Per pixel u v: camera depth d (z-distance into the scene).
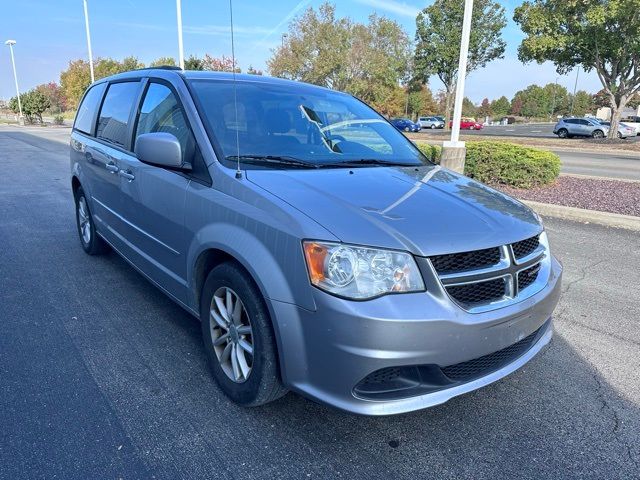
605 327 4.11
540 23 25.84
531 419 2.92
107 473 2.39
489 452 2.62
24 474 2.36
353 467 2.49
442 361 2.34
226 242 2.72
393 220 2.49
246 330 2.76
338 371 2.31
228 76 3.86
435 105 76.19
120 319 4.04
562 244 6.51
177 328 3.89
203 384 3.14
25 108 48.47
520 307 2.59
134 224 3.97
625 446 2.70
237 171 2.92
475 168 10.73
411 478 2.43
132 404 2.92
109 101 4.85
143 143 3.12
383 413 2.32
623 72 27.28
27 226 6.97
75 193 5.77
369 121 4.19
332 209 2.52
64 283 4.79
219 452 2.55
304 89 4.12
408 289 2.31
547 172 10.38
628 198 9.33
